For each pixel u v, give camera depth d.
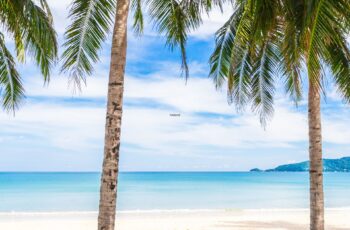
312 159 8.85
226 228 15.39
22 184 69.38
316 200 8.74
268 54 11.48
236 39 9.01
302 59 7.77
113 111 6.70
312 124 8.87
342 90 9.06
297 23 7.11
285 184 75.56
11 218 18.53
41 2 8.52
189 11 9.24
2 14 8.20
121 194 48.31
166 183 78.25
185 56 9.21
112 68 6.78
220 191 54.44
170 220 17.78
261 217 19.30
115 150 6.66
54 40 8.95
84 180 89.81
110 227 6.56
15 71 10.12
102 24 8.11
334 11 6.05
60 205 35.34
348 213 22.62
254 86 12.02
